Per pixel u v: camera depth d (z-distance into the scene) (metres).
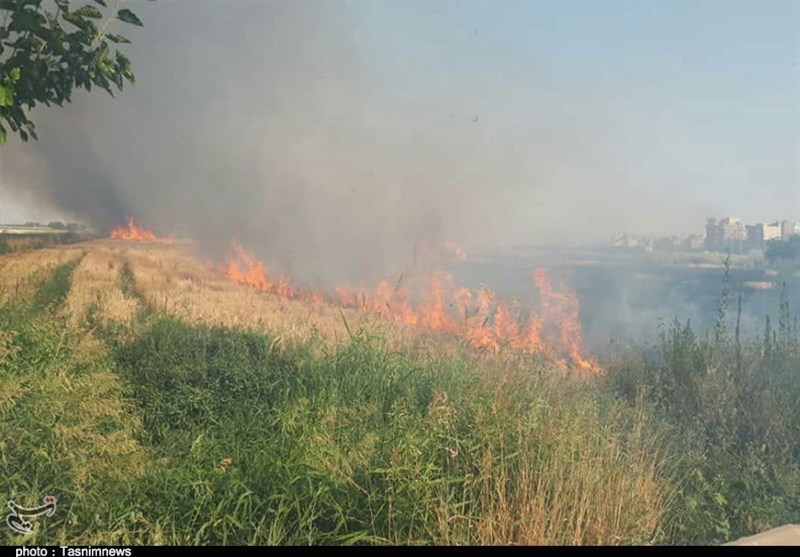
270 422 6.53
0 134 5.39
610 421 6.81
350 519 4.64
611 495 4.93
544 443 5.34
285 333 10.01
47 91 5.80
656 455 5.96
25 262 21.53
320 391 6.97
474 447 5.26
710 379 8.40
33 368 5.98
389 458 5.16
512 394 6.35
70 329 7.75
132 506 4.44
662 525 5.29
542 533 4.39
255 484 4.88
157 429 6.59
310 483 4.75
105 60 5.79
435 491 4.84
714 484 6.05
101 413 5.63
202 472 4.91
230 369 7.89
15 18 5.21
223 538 4.26
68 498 4.45
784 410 7.77
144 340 9.11
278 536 4.38
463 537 4.45
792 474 6.48
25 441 4.76
